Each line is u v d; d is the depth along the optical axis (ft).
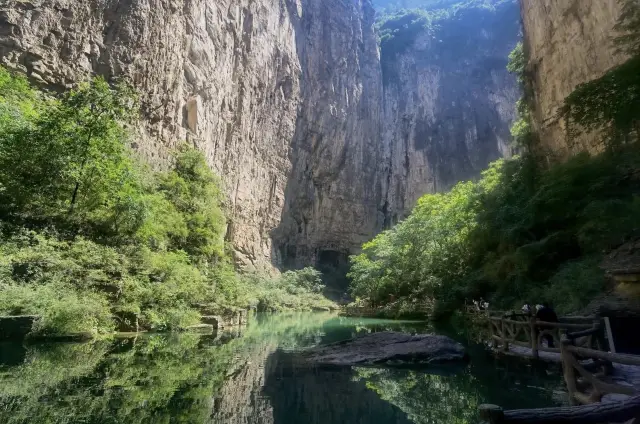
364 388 19.88
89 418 12.96
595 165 43.16
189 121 92.38
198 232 68.39
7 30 62.13
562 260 44.06
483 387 19.88
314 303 125.49
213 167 104.12
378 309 86.69
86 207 44.70
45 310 29.01
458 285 62.23
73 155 43.39
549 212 46.39
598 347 18.54
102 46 74.13
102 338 32.17
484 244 60.03
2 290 28.63
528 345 24.95
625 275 30.04
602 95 31.40
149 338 34.86
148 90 80.02
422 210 89.25
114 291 37.29
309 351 30.78
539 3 71.00
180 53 90.79
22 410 13.37
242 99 120.98
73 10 70.33
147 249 45.85
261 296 104.37
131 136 65.05
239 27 121.39
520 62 84.17
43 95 62.69
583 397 13.82
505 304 46.06
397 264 86.63
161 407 14.80
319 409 16.12
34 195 41.32
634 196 34.96
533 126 75.15
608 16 50.29
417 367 25.27
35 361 21.84
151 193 62.59
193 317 46.55
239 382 20.18
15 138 41.16
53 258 33.96
